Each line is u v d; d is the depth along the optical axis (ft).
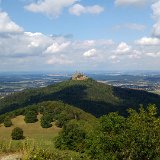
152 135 105.60
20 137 385.09
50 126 435.53
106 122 111.14
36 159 65.62
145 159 103.04
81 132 249.14
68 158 76.79
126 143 102.47
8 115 480.64
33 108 480.23
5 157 69.62
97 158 105.19
